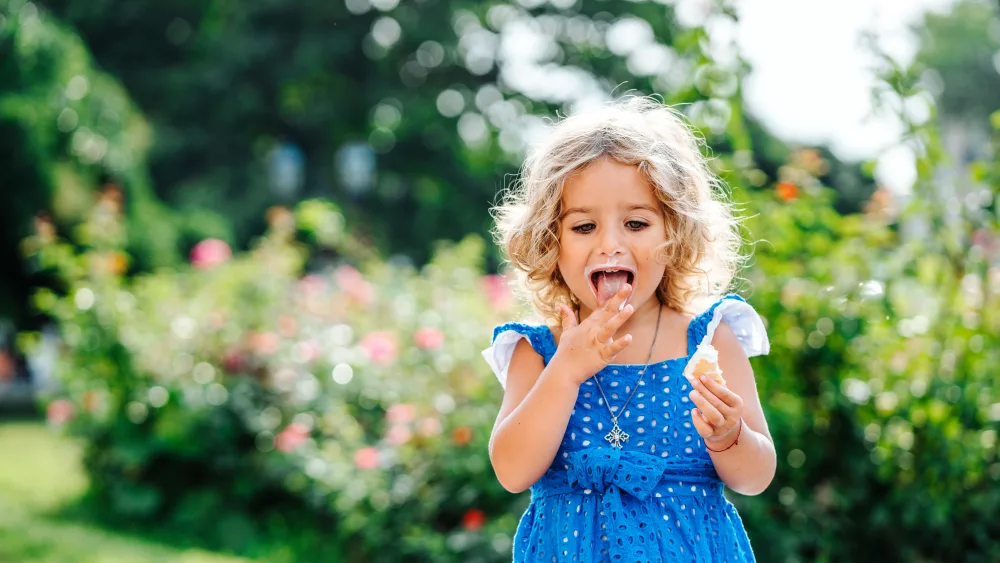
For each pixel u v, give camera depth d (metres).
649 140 2.09
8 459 8.45
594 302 2.06
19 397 14.80
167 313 6.59
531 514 2.14
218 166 19.39
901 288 4.52
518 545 2.13
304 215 7.55
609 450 2.01
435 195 19.73
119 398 6.27
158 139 18.73
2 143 13.26
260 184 19.03
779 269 4.34
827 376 4.41
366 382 6.07
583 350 1.94
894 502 4.29
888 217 4.57
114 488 6.30
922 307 4.50
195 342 6.42
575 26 19.70
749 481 2.04
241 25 19.50
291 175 19.19
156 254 14.97
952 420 4.24
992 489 4.22
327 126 19.92
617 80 19.00
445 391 5.45
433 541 4.80
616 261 1.99
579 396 2.09
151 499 6.14
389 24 19.78
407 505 5.14
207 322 6.46
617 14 19.23
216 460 6.03
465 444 5.09
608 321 1.92
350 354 6.23
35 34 13.61
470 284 6.74
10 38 13.41
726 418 1.88
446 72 20.09
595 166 2.03
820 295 4.41
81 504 6.52
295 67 19.19
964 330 4.23
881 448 4.32
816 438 4.43
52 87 13.70
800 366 4.44
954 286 4.29
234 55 19.11
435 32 19.44
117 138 14.47
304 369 6.26
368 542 5.18
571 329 1.98
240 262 6.91
